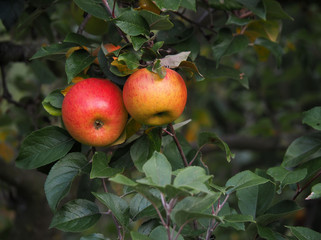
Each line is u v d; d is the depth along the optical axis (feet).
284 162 7.04
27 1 8.25
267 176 6.85
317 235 5.93
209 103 18.21
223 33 7.61
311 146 7.05
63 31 11.11
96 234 6.21
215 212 5.95
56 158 6.30
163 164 4.86
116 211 5.94
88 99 5.80
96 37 9.67
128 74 6.01
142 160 6.37
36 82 14.60
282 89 17.70
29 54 9.87
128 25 5.75
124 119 6.07
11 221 14.30
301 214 12.62
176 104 5.73
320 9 13.73
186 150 7.18
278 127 15.23
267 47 8.38
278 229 6.77
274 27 8.38
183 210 4.50
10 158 13.03
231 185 5.69
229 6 7.72
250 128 15.25
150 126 6.48
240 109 18.98
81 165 6.37
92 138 5.98
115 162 6.64
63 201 10.57
